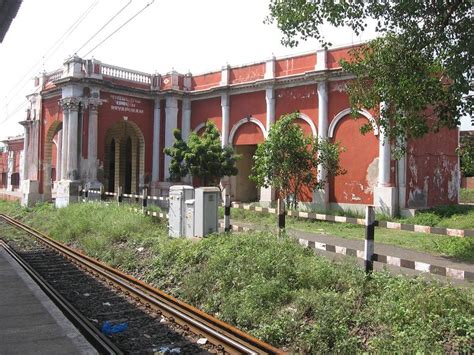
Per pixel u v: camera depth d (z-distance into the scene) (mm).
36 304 6410
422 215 16359
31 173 28219
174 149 19953
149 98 25672
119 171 29031
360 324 5602
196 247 9500
